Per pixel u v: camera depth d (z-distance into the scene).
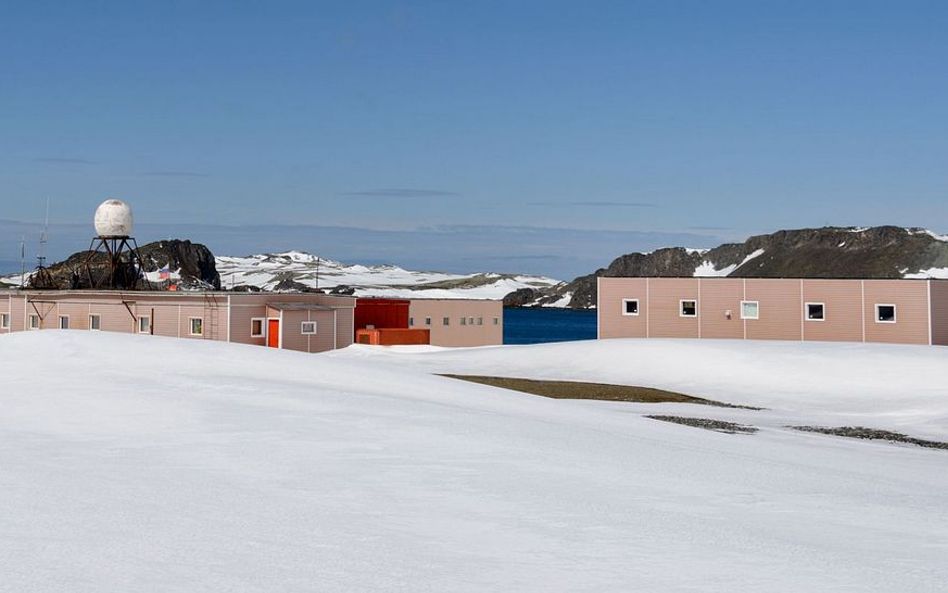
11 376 23.36
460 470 12.12
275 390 20.66
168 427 15.60
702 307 55.09
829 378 37.47
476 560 7.65
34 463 11.81
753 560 7.95
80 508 9.10
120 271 73.50
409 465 12.38
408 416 17.31
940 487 14.22
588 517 9.55
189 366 25.78
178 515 8.94
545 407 23.41
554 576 7.23
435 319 70.62
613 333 57.19
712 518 9.87
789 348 43.94
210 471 11.57
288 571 7.11
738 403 33.72
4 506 9.08
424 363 46.97
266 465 12.10
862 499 12.00
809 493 12.16
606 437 16.72
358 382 25.02
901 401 33.00
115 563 7.18
